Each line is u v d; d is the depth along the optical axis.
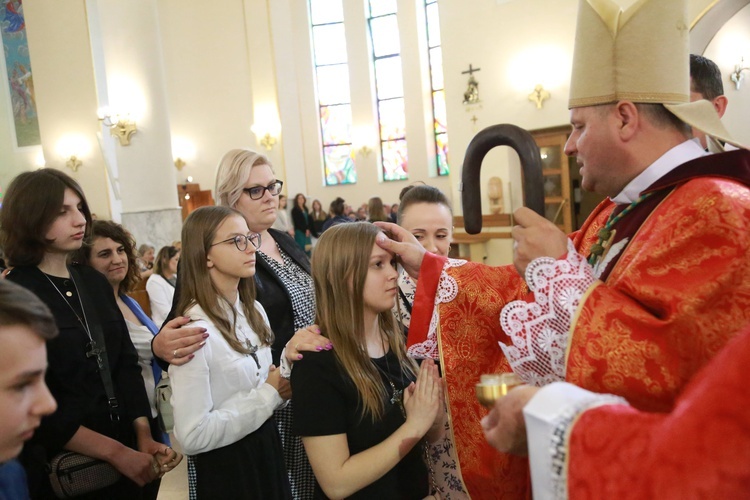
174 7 13.05
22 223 1.74
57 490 1.64
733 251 0.90
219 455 1.64
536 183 1.12
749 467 0.55
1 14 14.05
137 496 1.83
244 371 1.72
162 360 1.68
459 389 1.39
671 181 1.05
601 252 1.21
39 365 0.83
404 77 13.44
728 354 0.60
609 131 1.09
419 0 13.09
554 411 0.76
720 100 1.69
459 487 1.44
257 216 2.15
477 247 8.09
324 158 14.41
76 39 13.05
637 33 1.05
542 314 1.05
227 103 13.06
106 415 1.77
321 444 1.28
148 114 8.66
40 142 14.26
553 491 0.73
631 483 0.63
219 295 1.78
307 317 2.14
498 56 7.94
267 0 12.70
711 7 3.76
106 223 2.58
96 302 1.90
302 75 14.14
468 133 8.33
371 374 1.34
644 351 0.92
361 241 1.35
